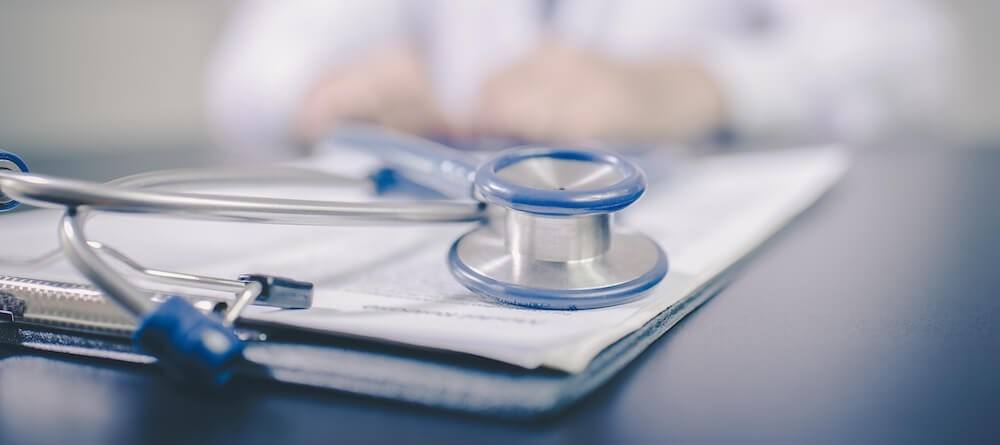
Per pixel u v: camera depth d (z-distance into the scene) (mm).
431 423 272
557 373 298
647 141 1237
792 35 1406
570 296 350
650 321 358
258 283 326
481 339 301
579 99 1280
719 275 441
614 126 1251
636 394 293
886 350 334
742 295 419
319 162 814
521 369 301
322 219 365
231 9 1560
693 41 1395
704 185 709
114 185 349
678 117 1267
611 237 394
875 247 525
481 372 298
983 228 576
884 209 655
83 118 1498
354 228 552
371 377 292
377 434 264
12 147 1119
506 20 1415
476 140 1274
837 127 1365
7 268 404
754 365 319
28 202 320
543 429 266
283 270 427
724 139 1312
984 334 351
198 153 989
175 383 308
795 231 580
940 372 309
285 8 1475
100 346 333
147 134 1497
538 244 379
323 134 1334
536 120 1262
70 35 1468
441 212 401
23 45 1425
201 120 1588
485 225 430
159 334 283
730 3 1397
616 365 314
